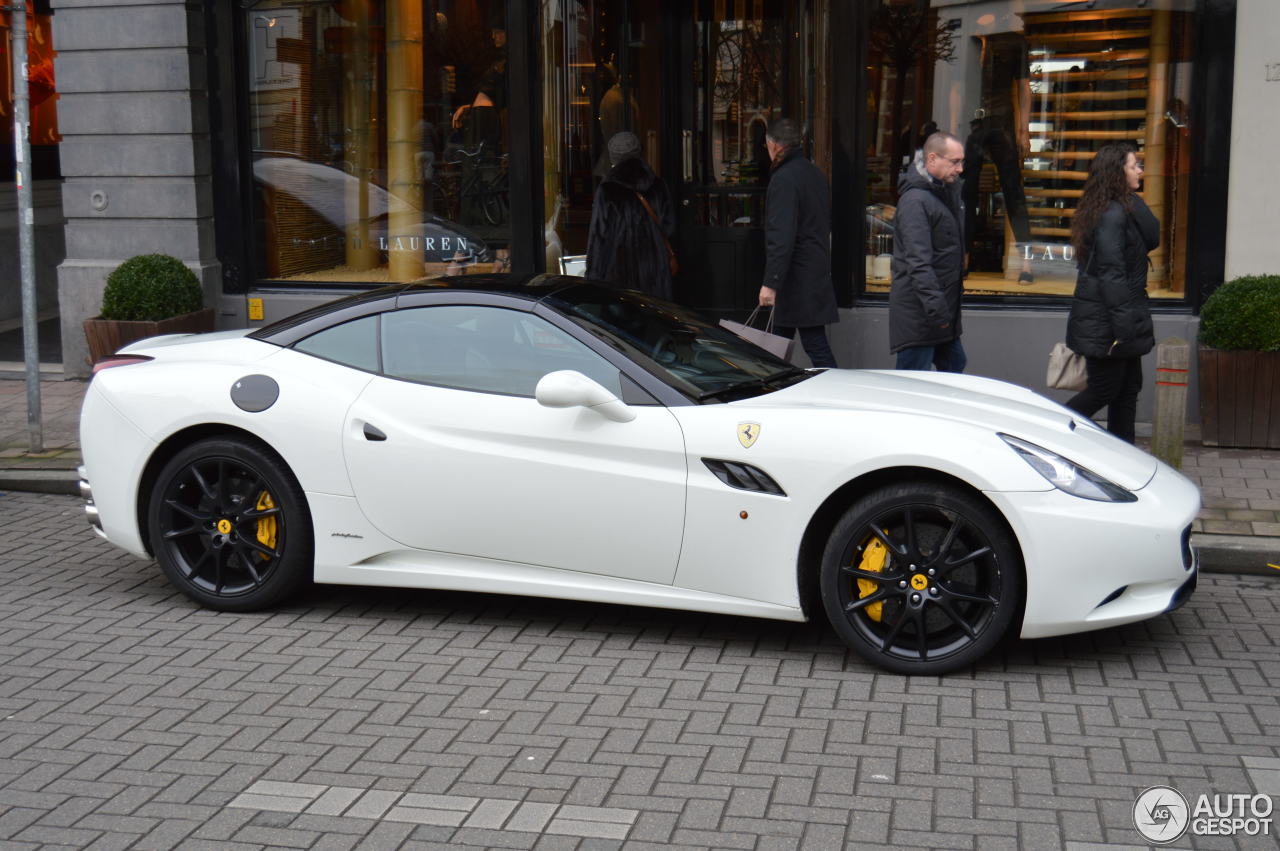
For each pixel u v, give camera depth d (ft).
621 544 16.87
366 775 13.55
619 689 15.89
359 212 34.32
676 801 12.91
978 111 30.60
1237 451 26.86
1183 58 29.09
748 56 33.01
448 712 15.20
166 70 33.30
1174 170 29.43
